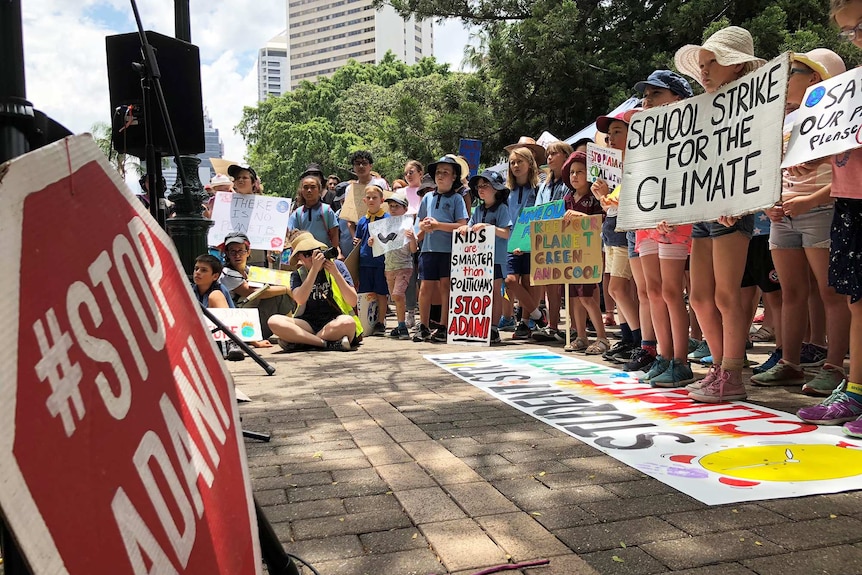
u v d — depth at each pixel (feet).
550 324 24.53
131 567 2.64
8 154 3.97
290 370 18.74
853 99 10.28
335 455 10.38
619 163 19.93
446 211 24.94
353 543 7.18
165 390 3.44
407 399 14.40
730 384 13.06
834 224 11.03
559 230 21.27
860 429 10.25
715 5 36.96
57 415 2.40
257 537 4.22
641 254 15.05
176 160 10.83
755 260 16.57
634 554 6.71
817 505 7.83
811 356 16.49
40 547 2.13
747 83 11.78
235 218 29.50
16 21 4.03
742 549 6.75
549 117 46.88
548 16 42.83
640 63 41.70
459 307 23.98
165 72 14.76
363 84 151.53
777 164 11.00
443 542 7.09
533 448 10.46
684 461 9.52
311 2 499.10
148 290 3.62
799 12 36.50
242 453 4.47
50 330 2.49
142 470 2.94
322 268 23.52
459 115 47.98
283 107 154.10
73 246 2.84
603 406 13.06
